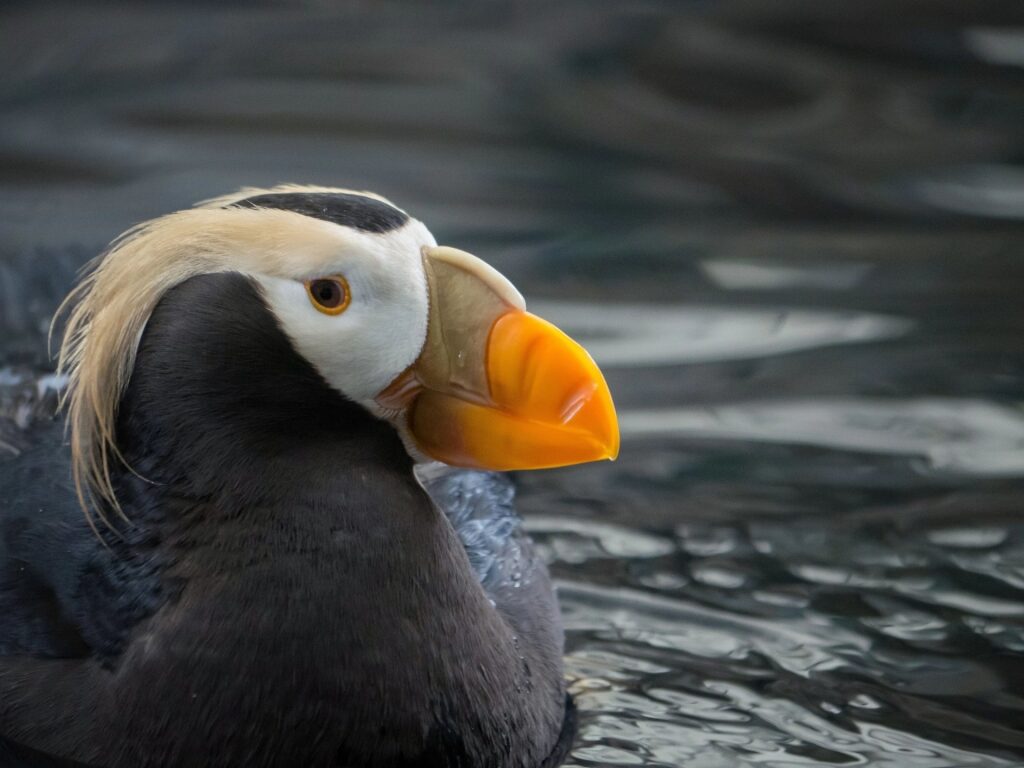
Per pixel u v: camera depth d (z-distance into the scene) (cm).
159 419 730
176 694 721
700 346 1313
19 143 1692
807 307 1382
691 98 1856
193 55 1938
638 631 946
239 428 727
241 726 720
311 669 718
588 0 2123
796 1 2094
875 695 872
